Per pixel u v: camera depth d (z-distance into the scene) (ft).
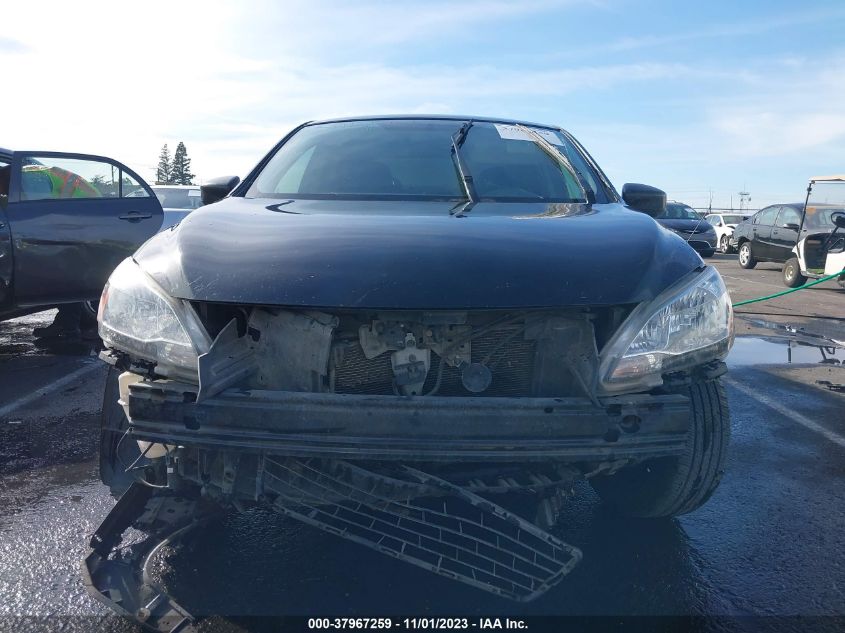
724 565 9.80
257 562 9.62
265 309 7.73
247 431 7.18
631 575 9.46
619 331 7.82
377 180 11.50
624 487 10.30
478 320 7.79
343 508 8.00
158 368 7.72
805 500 12.05
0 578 9.29
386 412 7.09
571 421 7.29
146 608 8.01
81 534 10.61
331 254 7.88
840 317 32.68
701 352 8.14
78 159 23.17
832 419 16.66
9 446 14.47
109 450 9.29
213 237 8.57
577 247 8.34
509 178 11.76
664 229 9.89
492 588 7.91
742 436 15.40
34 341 25.09
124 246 23.89
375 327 7.67
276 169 12.22
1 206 20.85
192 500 8.89
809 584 9.38
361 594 8.88
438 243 8.14
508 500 8.50
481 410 7.16
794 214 57.57
